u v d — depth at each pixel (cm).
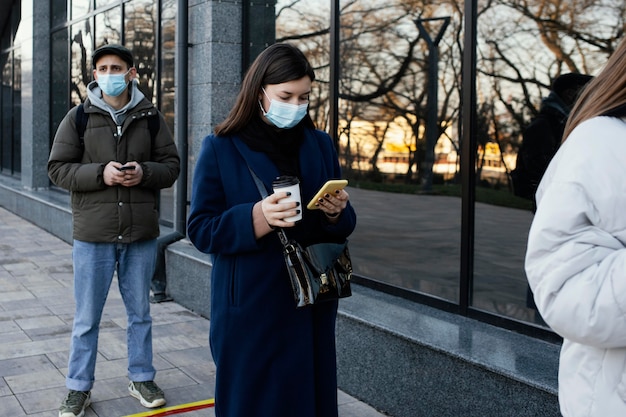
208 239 243
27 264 798
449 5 453
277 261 244
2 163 1444
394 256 494
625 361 155
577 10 377
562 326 157
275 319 243
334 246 245
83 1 988
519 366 332
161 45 762
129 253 398
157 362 477
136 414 392
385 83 503
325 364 254
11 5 1309
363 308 439
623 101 160
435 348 361
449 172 454
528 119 402
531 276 163
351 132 535
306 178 253
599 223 158
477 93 432
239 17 630
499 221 418
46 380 441
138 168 381
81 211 388
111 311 601
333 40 543
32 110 1130
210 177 251
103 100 388
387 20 499
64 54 1067
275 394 242
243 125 251
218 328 248
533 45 399
